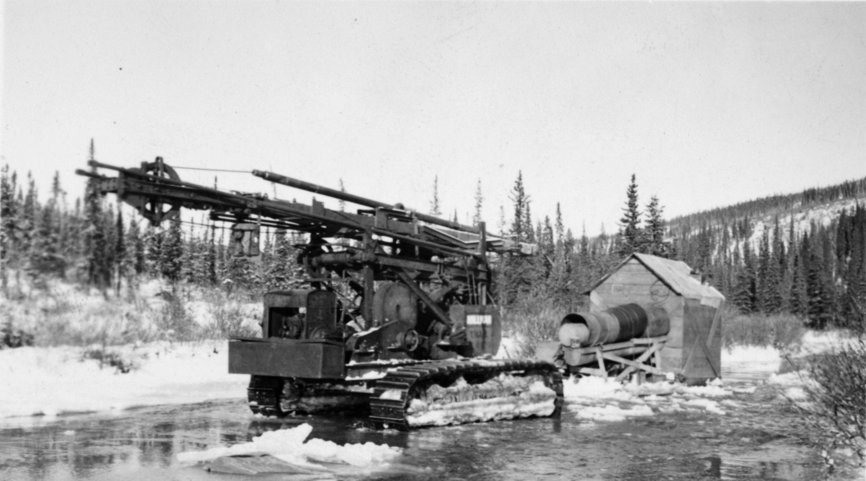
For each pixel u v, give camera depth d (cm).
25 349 1562
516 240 1706
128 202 937
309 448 984
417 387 1255
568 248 6456
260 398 1332
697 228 18725
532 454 1043
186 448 1015
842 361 1163
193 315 1981
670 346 2100
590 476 907
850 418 1093
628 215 5847
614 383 1923
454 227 1548
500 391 1392
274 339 1227
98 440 1069
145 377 1711
